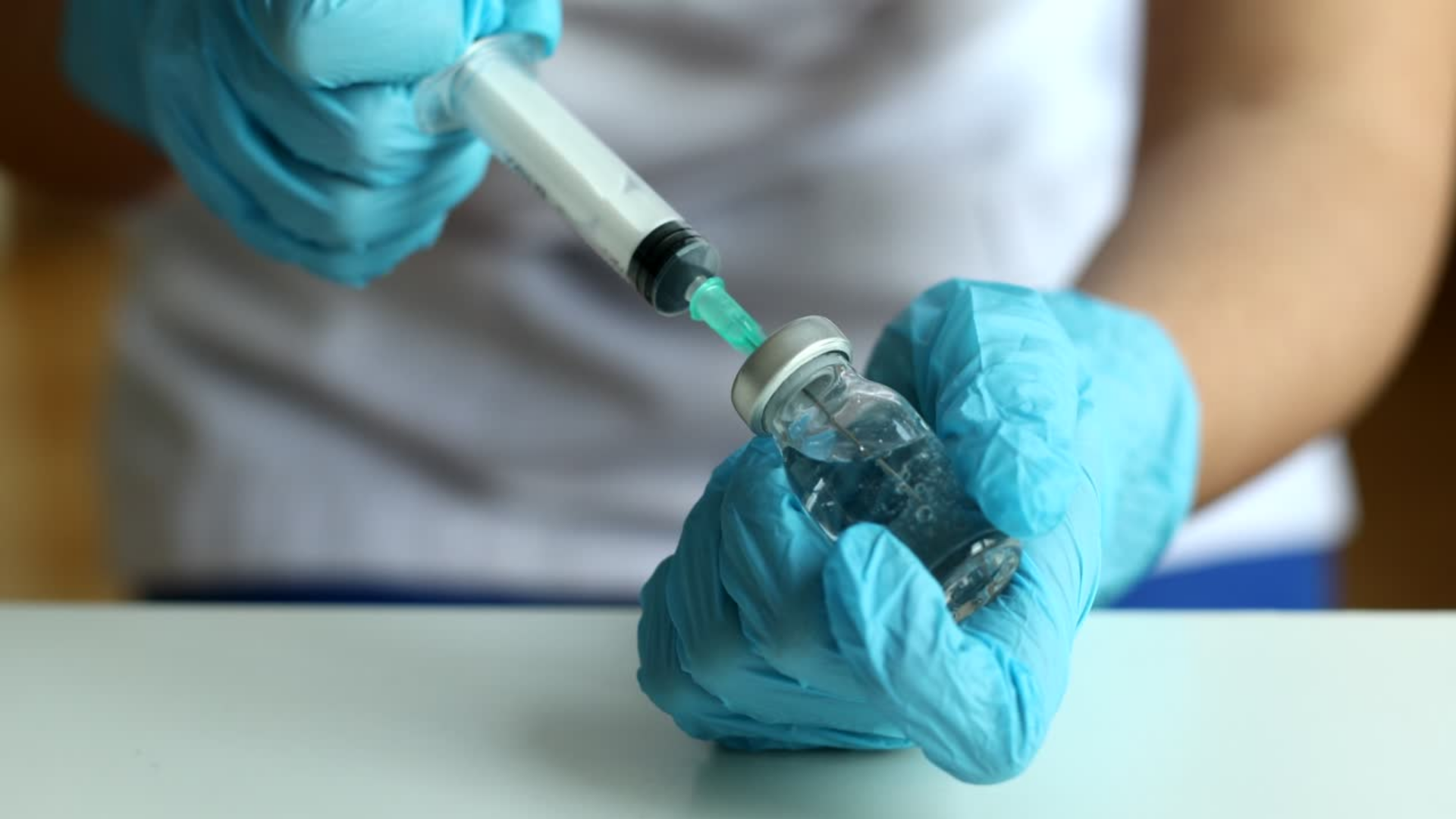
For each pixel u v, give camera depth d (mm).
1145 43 623
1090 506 461
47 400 1759
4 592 1380
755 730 445
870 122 632
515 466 643
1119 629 481
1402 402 1618
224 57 497
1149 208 593
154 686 463
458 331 636
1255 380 562
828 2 616
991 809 428
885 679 415
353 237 522
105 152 675
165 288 653
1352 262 579
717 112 628
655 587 456
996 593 438
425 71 489
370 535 646
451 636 483
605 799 432
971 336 465
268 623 487
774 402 435
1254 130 598
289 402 648
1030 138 646
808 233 639
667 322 631
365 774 438
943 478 433
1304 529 678
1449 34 604
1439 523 1421
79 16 582
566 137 485
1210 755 439
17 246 2156
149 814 427
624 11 615
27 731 449
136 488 669
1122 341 522
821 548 430
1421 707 451
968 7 625
